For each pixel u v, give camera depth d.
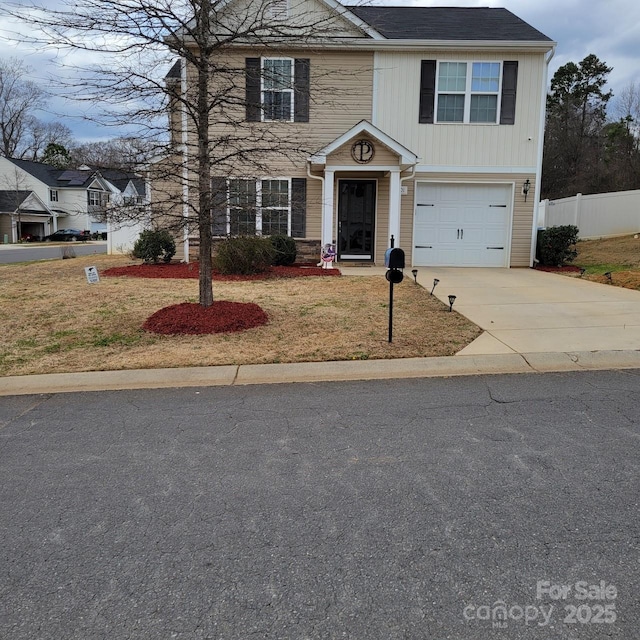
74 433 4.06
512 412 4.34
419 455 3.56
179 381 5.35
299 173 13.57
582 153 37.47
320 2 12.60
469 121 13.53
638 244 16.28
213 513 2.89
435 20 14.97
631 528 2.70
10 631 2.07
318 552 2.54
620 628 2.06
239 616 2.14
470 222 14.06
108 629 2.08
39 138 55.69
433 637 2.03
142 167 7.23
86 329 7.15
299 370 5.55
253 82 12.21
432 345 6.26
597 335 6.62
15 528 2.78
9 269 13.38
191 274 11.71
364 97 13.34
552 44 12.95
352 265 13.62
